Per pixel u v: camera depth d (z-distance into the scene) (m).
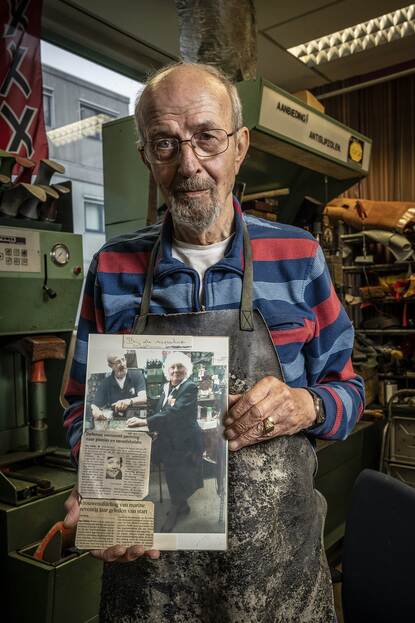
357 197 4.13
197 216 0.92
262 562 0.89
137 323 0.96
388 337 3.89
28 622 1.53
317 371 1.01
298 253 0.98
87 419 0.82
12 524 1.59
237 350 0.92
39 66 2.77
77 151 3.40
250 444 0.85
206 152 0.91
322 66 3.97
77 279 1.96
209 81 0.91
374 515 1.14
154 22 3.25
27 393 2.06
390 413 2.87
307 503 0.97
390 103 4.00
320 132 2.34
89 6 3.06
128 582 0.93
